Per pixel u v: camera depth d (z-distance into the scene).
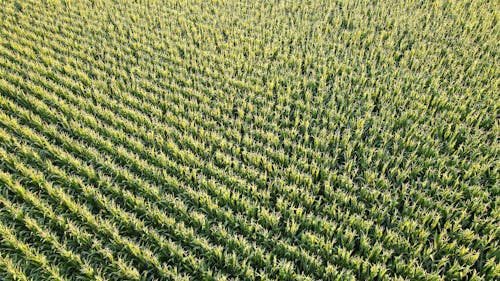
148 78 8.93
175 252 5.36
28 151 6.82
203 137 7.24
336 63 8.67
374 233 5.49
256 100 7.94
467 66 8.74
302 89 8.26
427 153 6.70
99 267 5.43
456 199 5.88
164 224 5.79
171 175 6.66
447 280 5.11
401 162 6.71
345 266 5.23
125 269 5.15
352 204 5.89
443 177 6.12
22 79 8.60
